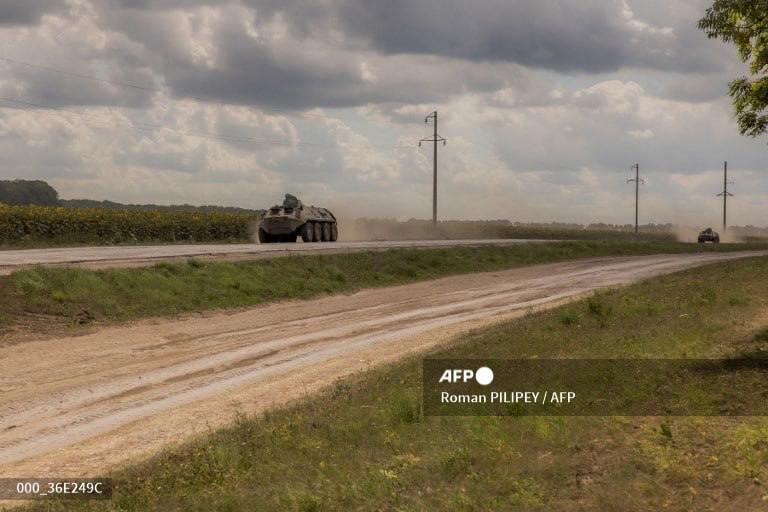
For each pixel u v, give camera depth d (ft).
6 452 35.47
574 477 22.35
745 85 38.99
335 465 27.61
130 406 43.52
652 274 115.65
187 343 61.21
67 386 47.11
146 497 27.35
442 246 148.56
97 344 58.13
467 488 22.91
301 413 37.68
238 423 37.14
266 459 29.86
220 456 30.14
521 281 111.14
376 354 58.18
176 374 51.21
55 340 57.82
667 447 23.56
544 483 22.25
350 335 66.54
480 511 21.17
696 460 22.33
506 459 24.68
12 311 62.03
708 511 19.26
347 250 124.26
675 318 51.31
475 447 26.50
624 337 44.34
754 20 38.24
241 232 180.45
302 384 48.85
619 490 20.88
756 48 38.40
